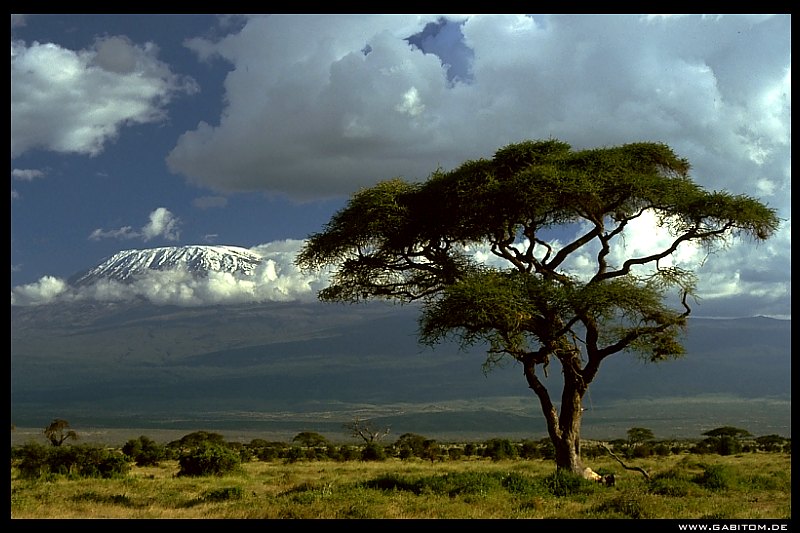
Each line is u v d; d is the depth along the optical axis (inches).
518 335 1312.7
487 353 1334.9
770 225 1397.6
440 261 1501.0
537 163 1443.2
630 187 1366.9
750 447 4141.2
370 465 2615.7
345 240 1507.1
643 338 1366.9
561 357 1382.9
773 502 1083.3
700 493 1159.0
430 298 1478.8
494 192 1370.6
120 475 1827.0
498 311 1285.7
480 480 1186.0
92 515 985.5
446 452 4055.1
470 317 1307.8
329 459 3213.6
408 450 3513.8
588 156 1423.5
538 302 1343.5
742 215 1362.0
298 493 1143.6
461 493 1120.8
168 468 2459.4
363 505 991.0
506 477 1238.3
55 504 1082.7
